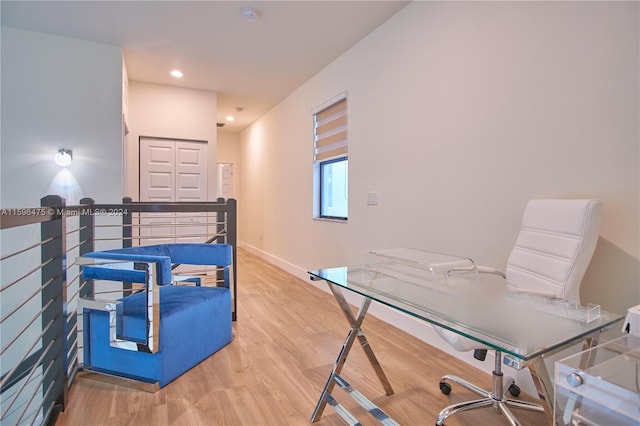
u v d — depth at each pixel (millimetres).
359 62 3301
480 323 1096
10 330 3158
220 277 2936
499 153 2006
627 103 1470
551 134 1747
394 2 2666
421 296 1362
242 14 2867
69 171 3410
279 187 5332
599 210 1389
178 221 4832
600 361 1082
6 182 3236
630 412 906
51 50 3330
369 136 3152
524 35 1867
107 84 3496
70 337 1909
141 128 4500
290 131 4902
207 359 2213
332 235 3789
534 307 1241
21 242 3186
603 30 1545
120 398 1770
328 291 3832
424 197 2541
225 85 4586
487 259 2082
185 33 3232
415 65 2615
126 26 3109
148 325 1837
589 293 1604
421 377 2006
